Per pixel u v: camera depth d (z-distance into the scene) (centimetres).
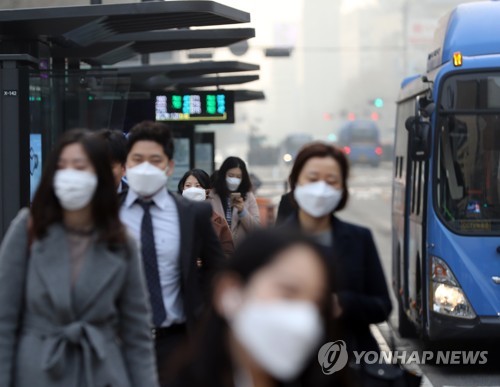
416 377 1005
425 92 2153
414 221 2225
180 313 1098
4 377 779
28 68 1912
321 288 486
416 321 2183
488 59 1962
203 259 1127
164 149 1092
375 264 1048
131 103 2800
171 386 532
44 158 2166
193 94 3209
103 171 817
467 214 1948
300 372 498
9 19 1944
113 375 801
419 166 2161
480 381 1927
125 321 835
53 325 795
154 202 1100
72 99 2197
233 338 500
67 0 2184
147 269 1085
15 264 809
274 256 486
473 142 1959
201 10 1967
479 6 2064
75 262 812
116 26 2178
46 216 812
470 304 1919
